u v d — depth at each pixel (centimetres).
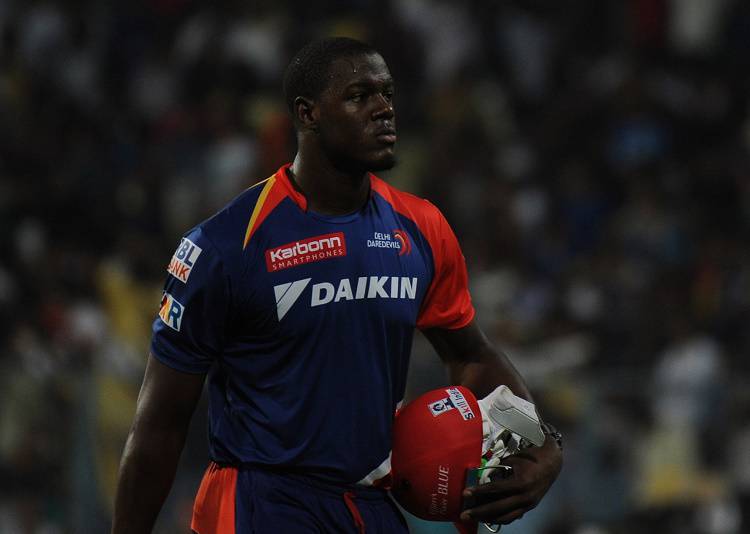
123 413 2833
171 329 1154
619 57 4803
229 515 1168
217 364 1195
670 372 2852
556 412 2784
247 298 1146
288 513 1154
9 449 2759
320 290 1153
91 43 4794
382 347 1177
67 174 4153
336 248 1164
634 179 4119
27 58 4653
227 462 1184
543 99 4788
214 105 4381
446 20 4803
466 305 1270
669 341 3195
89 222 3784
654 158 4341
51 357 2927
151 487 1166
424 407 1207
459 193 4072
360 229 1180
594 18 4966
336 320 1157
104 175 4203
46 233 3716
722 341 3325
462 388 1234
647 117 4484
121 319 3316
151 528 1180
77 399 2773
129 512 1167
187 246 1153
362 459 1171
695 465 2736
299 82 1167
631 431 2742
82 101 4603
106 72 4741
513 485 1184
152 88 4678
